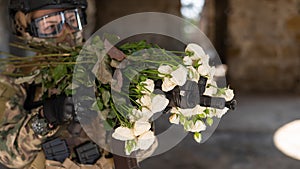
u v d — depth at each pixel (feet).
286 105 20.81
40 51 4.34
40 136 3.96
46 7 4.21
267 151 13.96
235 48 25.49
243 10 25.23
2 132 4.05
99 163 4.15
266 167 12.53
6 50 12.58
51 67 3.99
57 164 4.06
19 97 4.14
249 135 15.65
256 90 25.35
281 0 24.97
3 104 4.09
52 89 3.98
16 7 4.30
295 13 24.99
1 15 13.43
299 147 14.38
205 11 26.76
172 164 12.71
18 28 4.42
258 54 25.40
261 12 25.17
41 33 4.29
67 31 4.35
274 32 25.23
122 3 28.27
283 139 15.26
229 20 25.43
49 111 3.78
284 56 25.29
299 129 16.42
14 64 4.28
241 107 20.17
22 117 4.08
